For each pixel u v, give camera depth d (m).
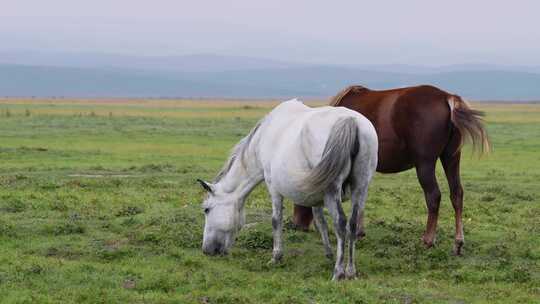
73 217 13.98
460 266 11.03
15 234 12.41
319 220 11.27
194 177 21.53
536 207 17.03
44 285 9.48
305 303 8.81
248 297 9.02
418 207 16.50
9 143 32.19
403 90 11.95
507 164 27.52
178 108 93.00
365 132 9.62
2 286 9.36
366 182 9.80
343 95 12.61
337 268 9.98
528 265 11.09
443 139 11.51
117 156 27.62
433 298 9.23
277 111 10.90
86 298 8.91
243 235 12.80
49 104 106.00
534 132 45.50
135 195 17.42
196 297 9.06
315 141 9.70
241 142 11.29
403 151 11.77
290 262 11.29
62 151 28.38
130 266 10.70
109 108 87.81
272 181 10.52
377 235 12.99
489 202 17.84
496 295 9.43
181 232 12.71
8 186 18.19
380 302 8.85
